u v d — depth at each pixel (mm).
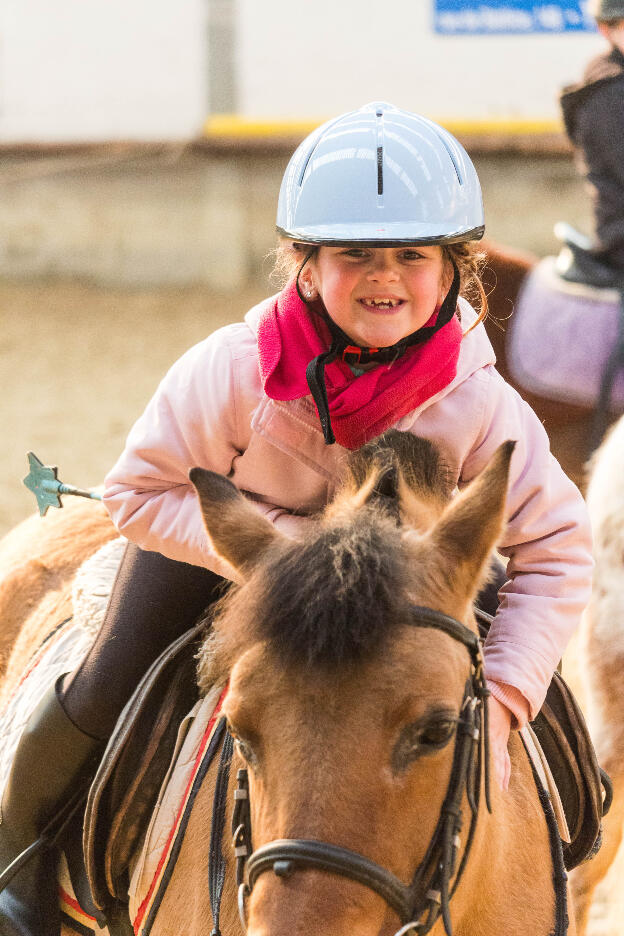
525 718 2229
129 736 2451
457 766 1823
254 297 13969
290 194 2291
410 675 1722
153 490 2441
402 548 1841
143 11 14344
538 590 2336
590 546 2410
